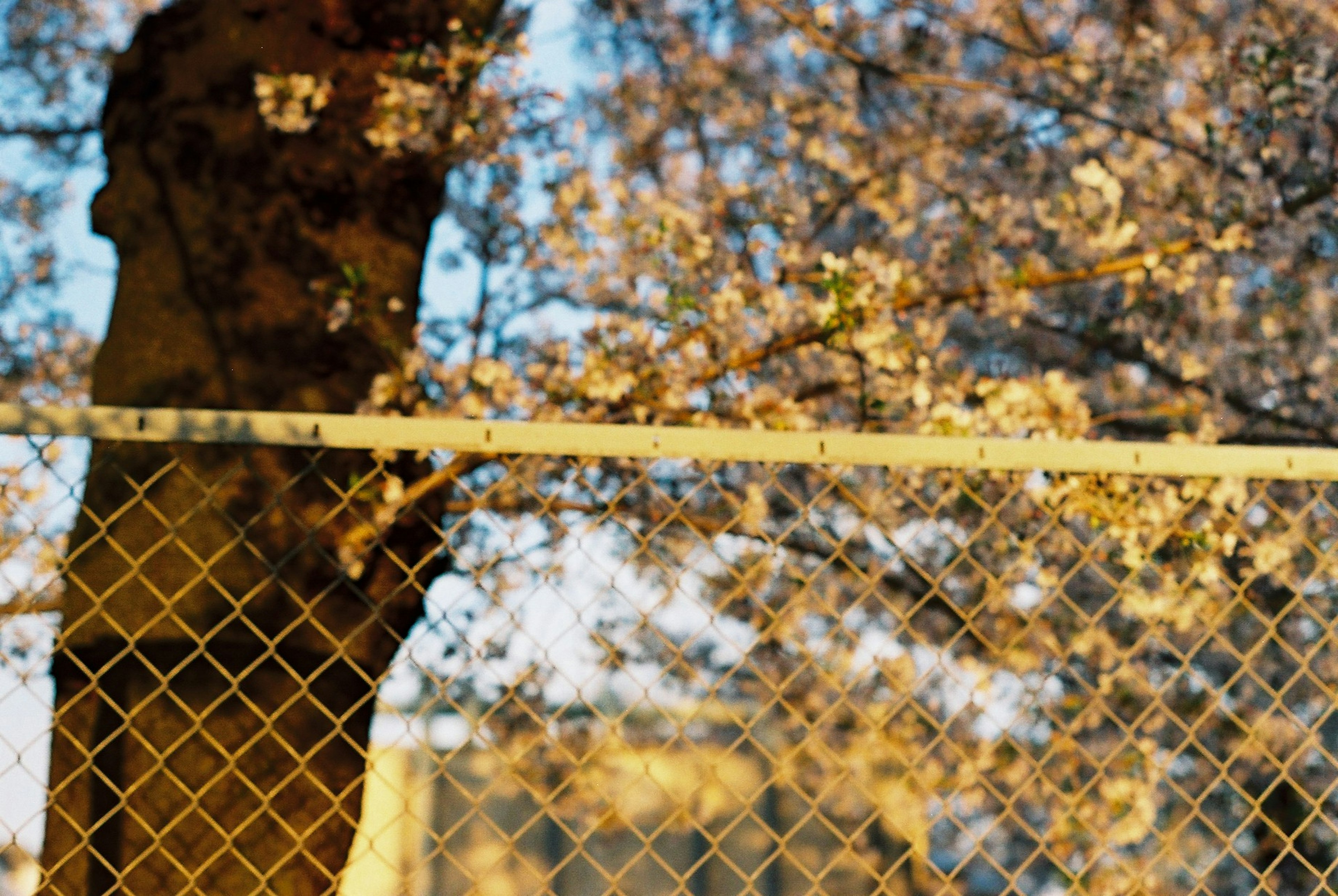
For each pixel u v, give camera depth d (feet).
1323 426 22.88
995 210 22.34
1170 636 19.62
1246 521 18.22
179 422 6.06
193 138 14.90
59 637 6.52
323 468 12.55
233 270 14.37
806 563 19.51
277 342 14.35
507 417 19.45
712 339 18.99
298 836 6.52
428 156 16.70
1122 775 17.11
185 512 11.48
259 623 11.25
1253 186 20.90
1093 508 6.92
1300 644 20.62
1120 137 22.57
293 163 15.06
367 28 15.96
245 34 15.38
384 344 15.12
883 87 24.13
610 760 18.17
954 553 18.85
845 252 24.79
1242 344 22.63
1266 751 6.57
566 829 6.28
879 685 17.83
